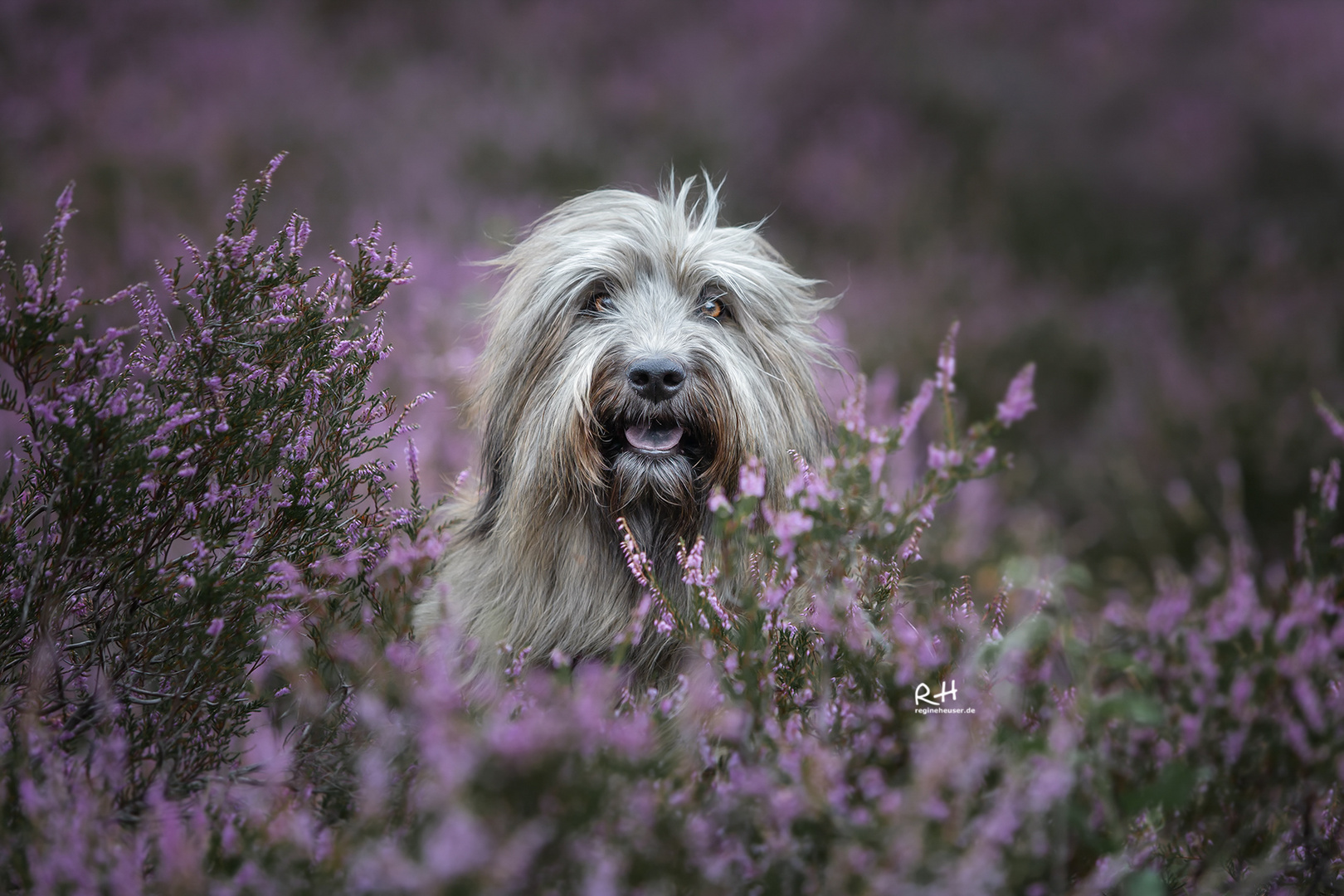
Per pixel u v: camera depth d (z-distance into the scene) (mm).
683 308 3932
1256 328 8133
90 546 2887
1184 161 12656
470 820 1771
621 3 14836
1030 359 8430
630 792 2139
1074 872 2416
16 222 8344
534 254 4246
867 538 3088
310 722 2746
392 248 3264
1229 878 2693
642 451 3674
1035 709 2932
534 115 11859
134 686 2932
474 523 4004
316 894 2105
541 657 3693
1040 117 13336
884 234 10992
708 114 12547
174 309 6656
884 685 2701
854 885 2041
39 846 2158
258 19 13523
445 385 5621
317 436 3141
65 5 12602
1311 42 15172
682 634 3104
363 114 11438
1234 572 3939
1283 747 2869
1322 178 12562
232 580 2871
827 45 13992
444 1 14469
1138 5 15844
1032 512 6352
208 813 2467
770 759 2453
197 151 10016
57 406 2770
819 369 4527
